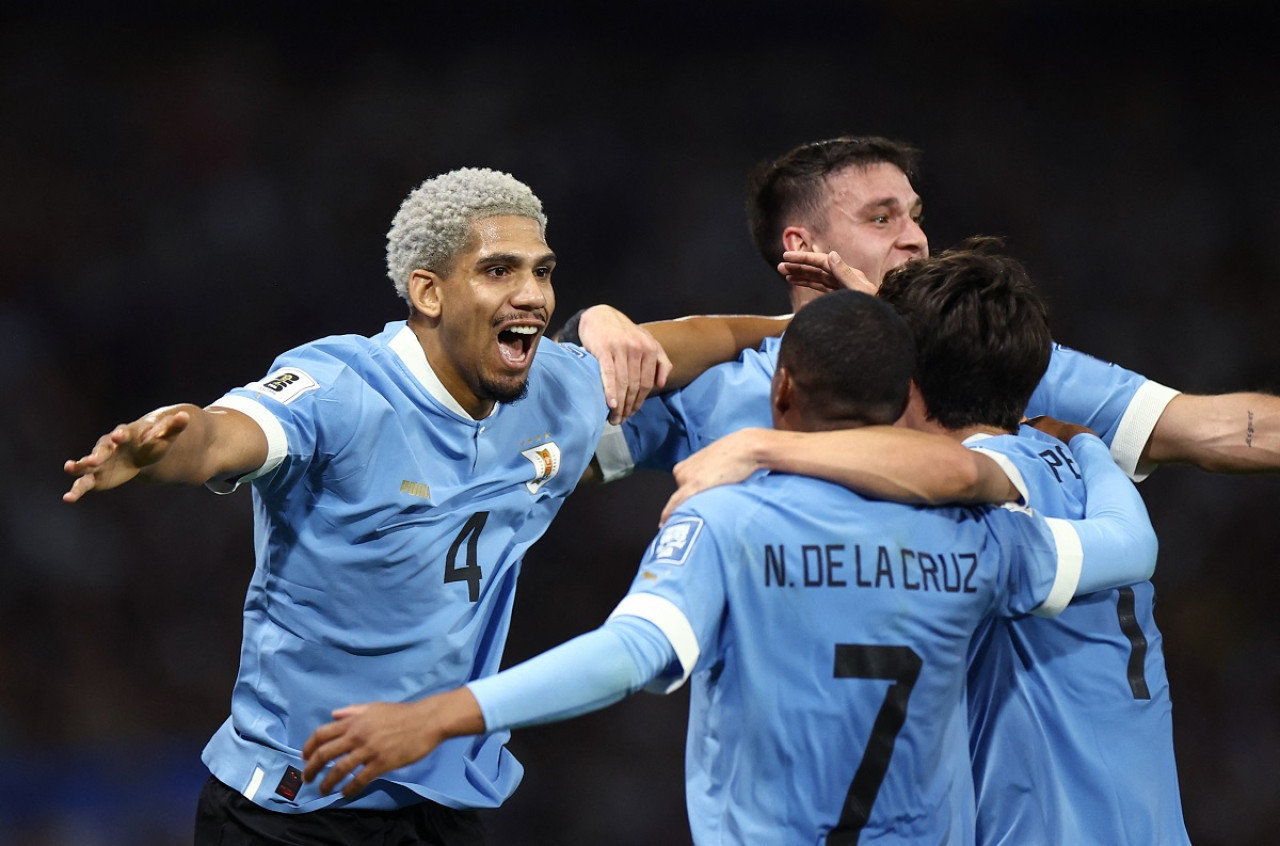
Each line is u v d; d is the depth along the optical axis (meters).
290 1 51.12
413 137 51.41
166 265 48.12
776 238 15.26
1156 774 11.29
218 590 40.59
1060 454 11.68
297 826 12.29
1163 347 49.97
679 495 10.24
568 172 51.91
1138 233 52.00
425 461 12.02
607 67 53.28
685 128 52.88
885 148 14.77
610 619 9.48
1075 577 10.48
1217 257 51.50
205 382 47.19
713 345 14.16
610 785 36.50
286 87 51.09
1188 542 42.81
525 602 41.28
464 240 11.76
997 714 11.10
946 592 10.04
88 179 48.66
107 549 40.72
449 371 12.09
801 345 10.30
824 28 53.84
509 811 36.12
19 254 47.31
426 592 12.05
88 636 39.62
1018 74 53.94
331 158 50.56
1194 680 41.12
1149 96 53.50
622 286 50.84
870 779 9.95
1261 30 53.25
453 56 52.81
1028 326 11.38
